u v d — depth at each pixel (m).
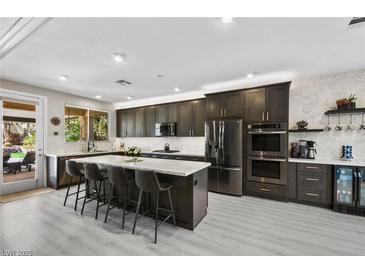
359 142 3.20
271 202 3.42
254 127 3.71
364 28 1.95
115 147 6.40
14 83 3.86
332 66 3.04
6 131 3.84
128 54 2.59
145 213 2.69
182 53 2.56
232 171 3.83
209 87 4.35
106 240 2.14
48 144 4.47
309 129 3.41
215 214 2.88
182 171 2.19
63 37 2.13
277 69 3.18
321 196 3.15
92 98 5.55
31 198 3.59
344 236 2.24
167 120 5.23
